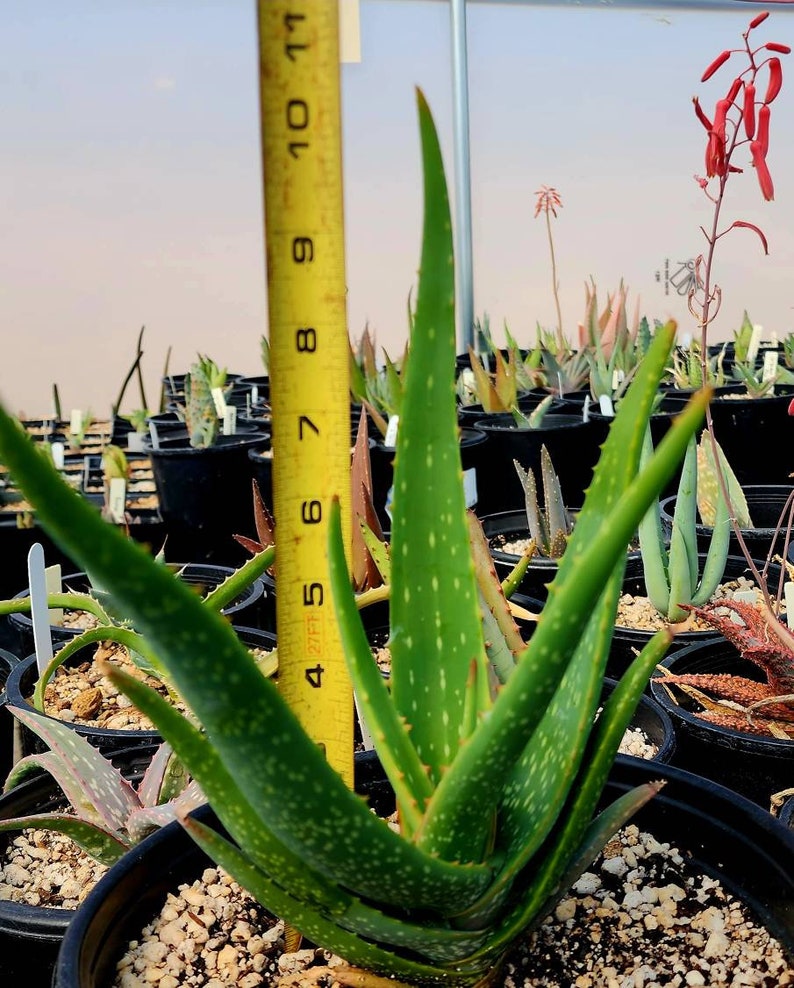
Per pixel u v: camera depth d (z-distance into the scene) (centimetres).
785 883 28
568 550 25
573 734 23
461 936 23
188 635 16
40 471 13
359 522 55
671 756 43
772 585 67
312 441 26
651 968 27
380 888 21
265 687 17
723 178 46
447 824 22
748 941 28
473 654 26
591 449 115
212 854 23
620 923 29
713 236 46
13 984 36
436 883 21
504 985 27
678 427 16
